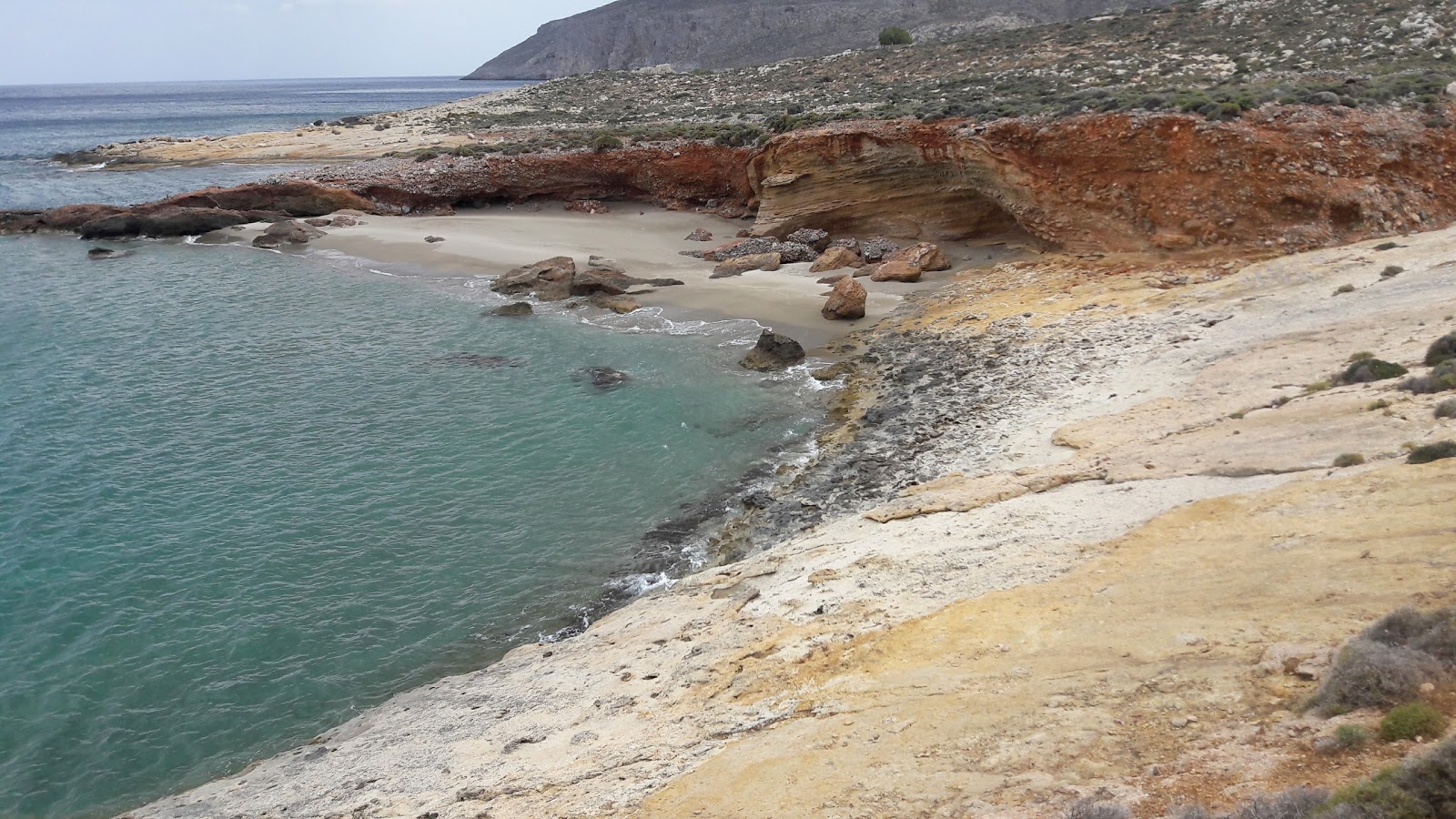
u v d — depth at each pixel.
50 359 37.44
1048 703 10.79
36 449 28.89
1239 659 10.44
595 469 26.59
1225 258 34.66
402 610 20.55
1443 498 12.74
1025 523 17.52
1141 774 8.84
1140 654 11.34
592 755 13.27
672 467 26.44
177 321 42.31
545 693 16.27
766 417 29.33
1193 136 36.41
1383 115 35.72
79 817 15.26
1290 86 40.41
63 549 23.08
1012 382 28.28
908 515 19.86
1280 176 34.78
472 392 32.66
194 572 22.05
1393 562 11.41
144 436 29.81
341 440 29.19
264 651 19.28
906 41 114.31
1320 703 8.94
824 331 36.53
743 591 18.53
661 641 17.19
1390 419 17.00
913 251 42.81
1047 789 9.05
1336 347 23.19
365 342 38.62
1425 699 8.38
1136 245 37.69
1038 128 40.50
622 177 64.31
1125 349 28.62
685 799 11.00
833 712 12.32
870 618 15.26
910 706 11.77
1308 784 7.81
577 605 20.44
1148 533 15.41
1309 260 31.44
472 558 22.42
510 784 13.04
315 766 15.33
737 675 14.57
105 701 17.92
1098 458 20.44
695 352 35.44
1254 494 15.73
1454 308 22.66
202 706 17.75
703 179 62.12
